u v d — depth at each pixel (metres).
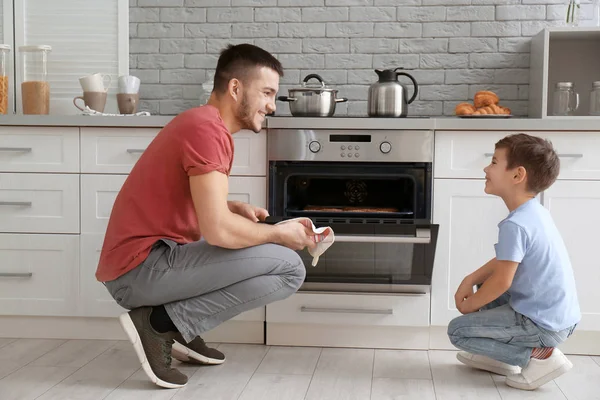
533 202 2.61
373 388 2.57
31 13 3.79
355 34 3.76
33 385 2.57
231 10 3.81
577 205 3.02
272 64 2.56
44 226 3.20
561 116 3.43
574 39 3.63
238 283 2.53
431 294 3.09
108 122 3.13
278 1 3.78
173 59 3.84
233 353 3.03
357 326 3.13
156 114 3.85
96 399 2.43
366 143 3.06
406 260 2.96
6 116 3.16
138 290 2.48
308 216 3.12
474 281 2.74
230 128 2.58
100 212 3.18
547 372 2.56
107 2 3.77
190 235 2.56
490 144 3.04
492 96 3.48
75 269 3.20
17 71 3.77
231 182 3.13
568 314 2.56
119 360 2.90
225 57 2.56
